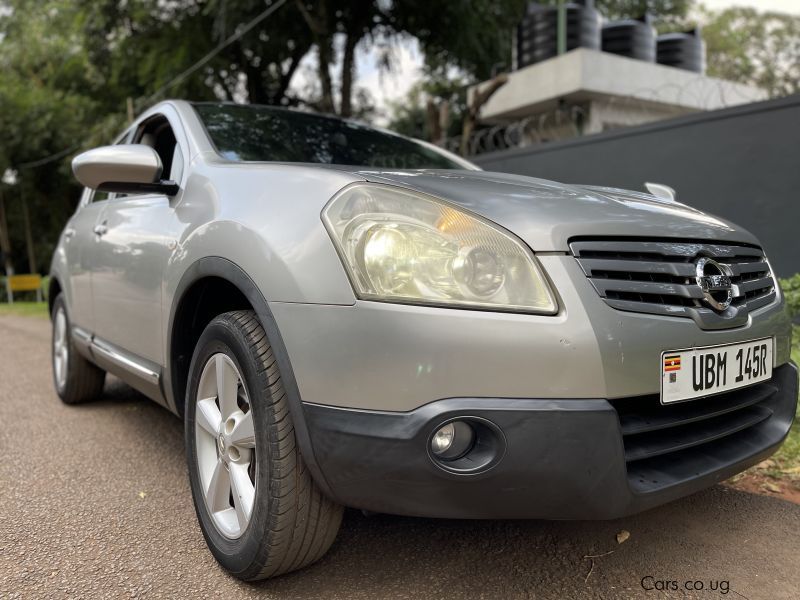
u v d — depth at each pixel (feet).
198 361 6.88
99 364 11.03
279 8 39.63
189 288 7.04
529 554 6.75
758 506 7.87
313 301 5.33
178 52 45.01
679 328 5.48
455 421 4.89
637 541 7.04
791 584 6.18
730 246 6.50
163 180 8.22
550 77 30.30
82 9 47.47
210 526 6.66
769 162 17.93
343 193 5.66
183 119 9.11
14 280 58.59
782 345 6.82
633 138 21.27
